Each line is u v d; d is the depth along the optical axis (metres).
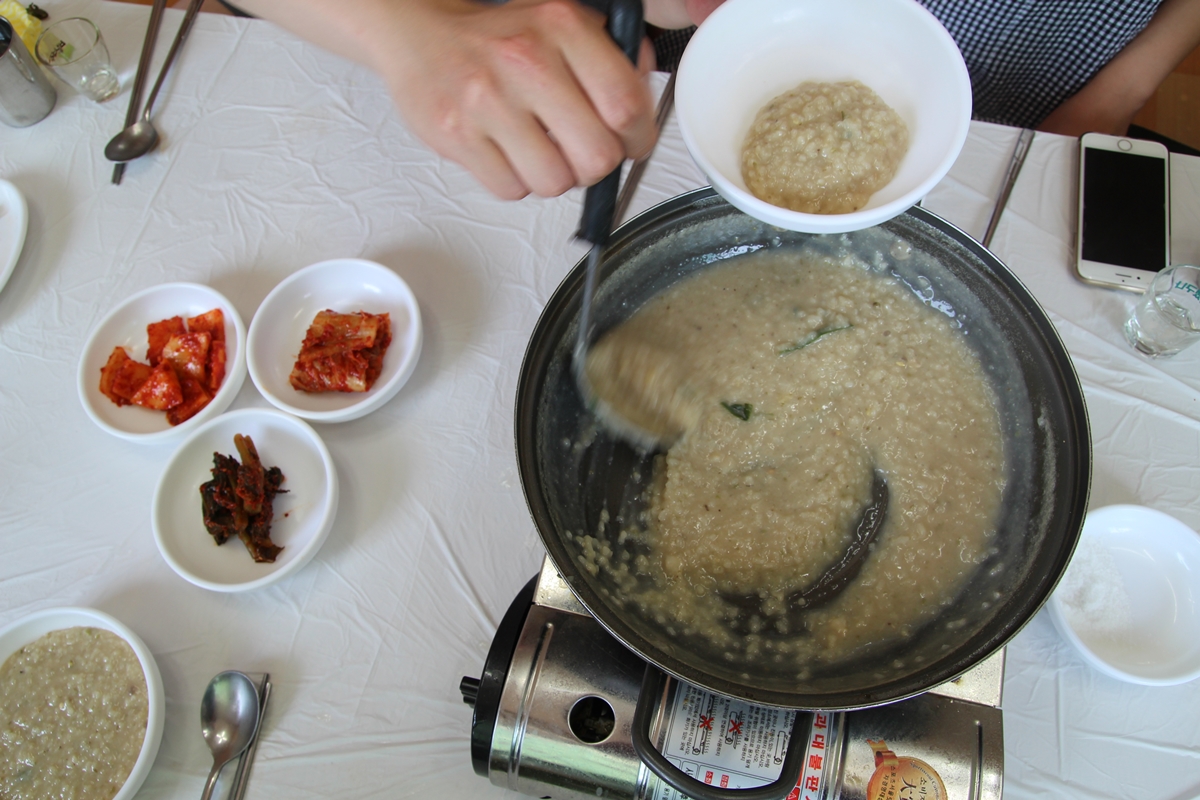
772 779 0.60
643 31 0.54
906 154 0.60
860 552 0.76
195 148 1.06
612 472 0.79
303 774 0.71
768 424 0.81
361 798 0.70
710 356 0.83
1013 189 0.94
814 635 0.71
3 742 0.70
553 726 0.64
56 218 1.03
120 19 1.16
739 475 0.79
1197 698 0.69
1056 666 0.71
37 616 0.74
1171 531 0.71
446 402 0.88
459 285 0.95
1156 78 1.10
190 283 0.92
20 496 0.86
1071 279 0.89
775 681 0.61
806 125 0.60
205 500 0.79
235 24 1.14
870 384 0.81
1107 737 0.68
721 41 0.62
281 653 0.76
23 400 0.91
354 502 0.83
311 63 1.12
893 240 0.80
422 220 0.99
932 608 0.71
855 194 0.60
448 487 0.84
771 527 0.77
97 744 0.70
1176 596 0.70
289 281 0.91
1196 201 0.92
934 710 0.63
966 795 0.59
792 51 0.64
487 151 0.57
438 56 0.55
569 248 0.97
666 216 0.77
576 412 0.77
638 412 0.80
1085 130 1.12
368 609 0.78
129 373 0.88
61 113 1.09
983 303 0.76
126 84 1.11
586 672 0.65
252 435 0.84
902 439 0.79
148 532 0.83
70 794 0.68
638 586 0.73
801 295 0.85
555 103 0.52
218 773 0.71
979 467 0.76
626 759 0.62
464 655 0.76
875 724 0.62
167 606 0.79
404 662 0.76
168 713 0.74
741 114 0.64
